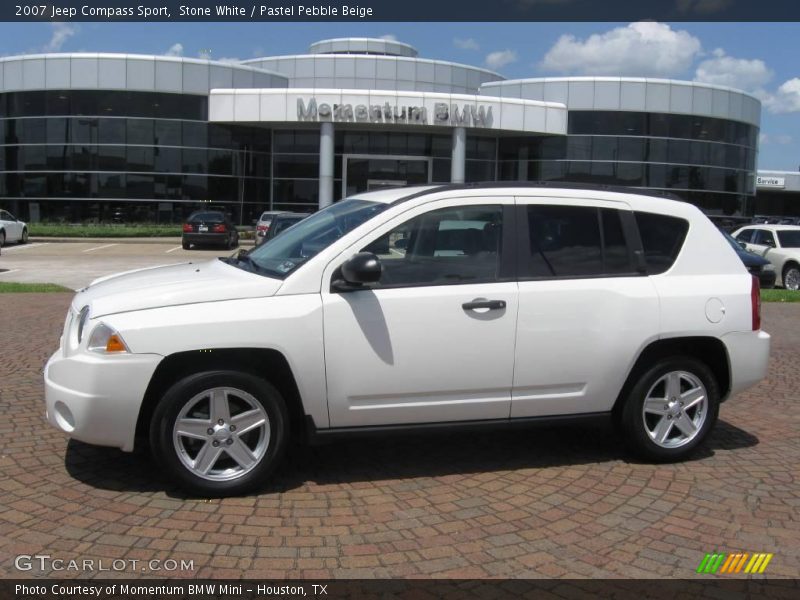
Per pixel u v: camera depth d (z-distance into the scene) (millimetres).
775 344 10344
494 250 4797
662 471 5043
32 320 10617
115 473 4746
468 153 36375
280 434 4477
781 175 61875
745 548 3910
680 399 5180
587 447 5527
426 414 4672
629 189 5242
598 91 35000
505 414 4816
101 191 34156
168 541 3846
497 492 4621
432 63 41969
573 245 4945
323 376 4434
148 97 33875
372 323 4480
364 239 4574
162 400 4258
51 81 33750
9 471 4746
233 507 4297
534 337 4746
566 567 3676
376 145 35781
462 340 4621
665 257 5125
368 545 3859
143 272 5316
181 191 34625
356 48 46812
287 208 36312
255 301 4371
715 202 36906
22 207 34750
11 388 6707
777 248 19172
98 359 4180
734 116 36875
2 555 3660
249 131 35438
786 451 5520
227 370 4344
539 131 33688
